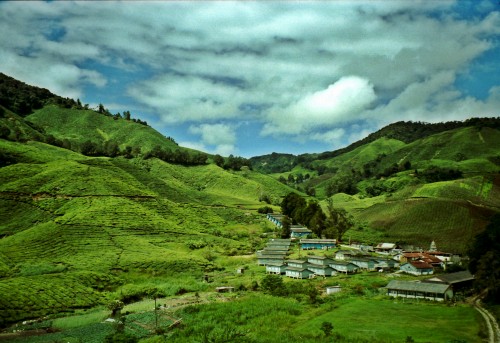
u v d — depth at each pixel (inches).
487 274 3683.6
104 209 6958.7
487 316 3152.1
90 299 4143.7
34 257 5137.8
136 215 7135.8
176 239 6737.2
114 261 5236.2
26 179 7721.5
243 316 3437.5
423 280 4333.2
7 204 6899.6
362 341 2581.2
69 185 7667.3
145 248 5910.4
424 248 7401.6
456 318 3127.5
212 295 4478.3
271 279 4692.4
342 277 5216.5
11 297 3747.5
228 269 5856.3
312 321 3198.8
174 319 3575.3
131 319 3624.5
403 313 3336.6
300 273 5275.6
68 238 5777.6
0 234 6038.4
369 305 3644.2
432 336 2635.3
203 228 7859.3
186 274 5334.6
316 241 7204.7
